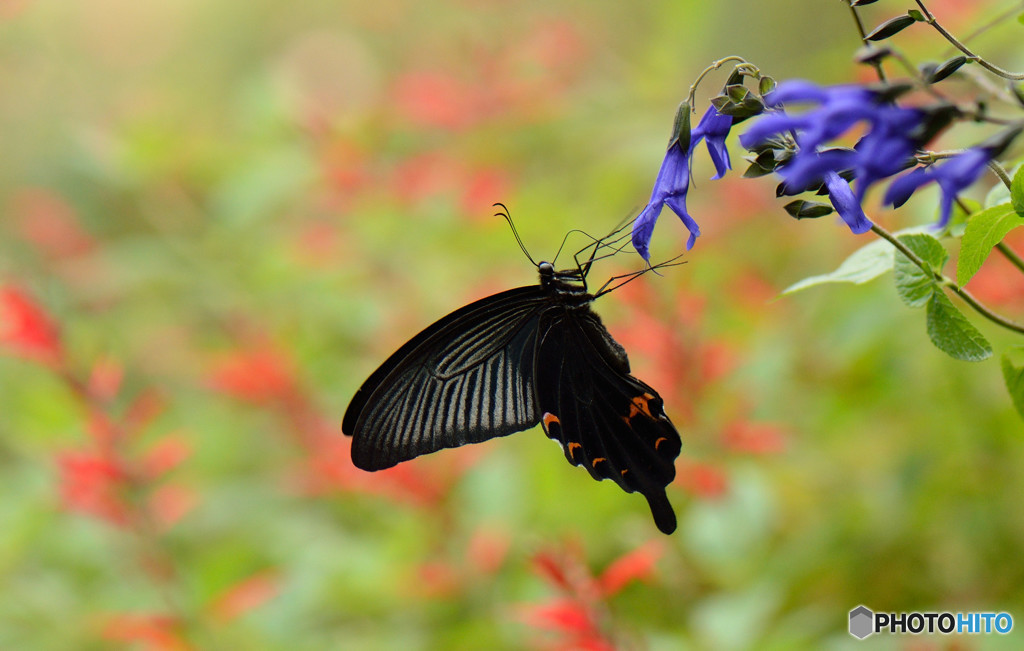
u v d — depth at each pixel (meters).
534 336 1.65
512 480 1.78
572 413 1.65
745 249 1.88
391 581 1.76
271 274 1.90
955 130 1.73
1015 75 1.55
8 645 1.76
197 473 1.87
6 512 1.80
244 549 1.79
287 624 1.74
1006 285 1.75
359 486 1.77
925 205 1.74
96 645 1.77
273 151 2.05
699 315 1.75
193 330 2.17
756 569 1.73
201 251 2.05
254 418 1.89
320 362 1.88
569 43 2.21
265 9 3.08
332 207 1.94
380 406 1.64
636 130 2.02
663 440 1.64
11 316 1.74
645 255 1.57
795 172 1.52
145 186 2.11
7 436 1.87
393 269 1.89
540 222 1.89
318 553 1.77
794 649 1.69
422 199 1.92
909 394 1.78
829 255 1.84
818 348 1.81
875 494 1.77
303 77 2.15
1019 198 1.56
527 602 1.73
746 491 1.74
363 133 2.06
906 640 1.69
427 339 1.64
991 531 1.75
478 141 2.12
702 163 1.99
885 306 1.76
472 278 1.88
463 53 2.16
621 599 1.75
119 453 1.74
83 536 1.80
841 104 1.51
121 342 2.03
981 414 1.76
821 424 1.79
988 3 1.76
